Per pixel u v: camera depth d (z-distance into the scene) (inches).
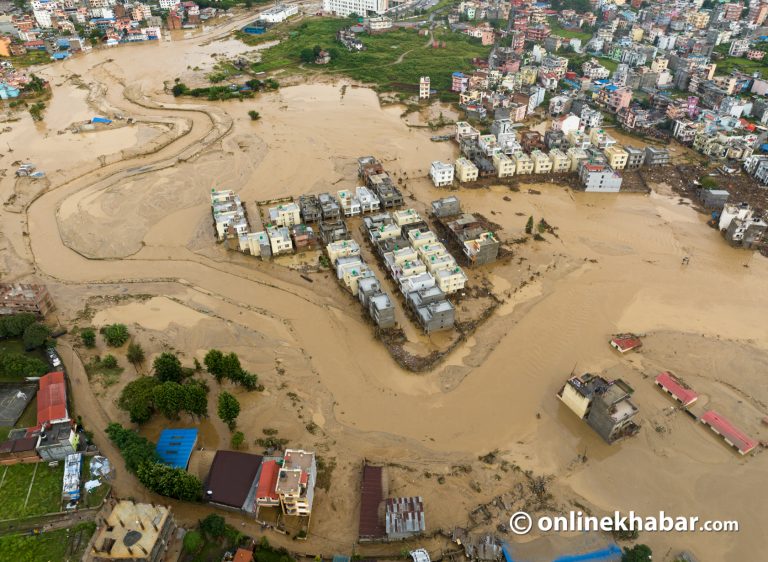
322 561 3833.7
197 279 6752.0
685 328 6028.5
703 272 6934.1
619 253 7293.3
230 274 6840.6
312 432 4798.2
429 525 4092.0
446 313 5767.7
